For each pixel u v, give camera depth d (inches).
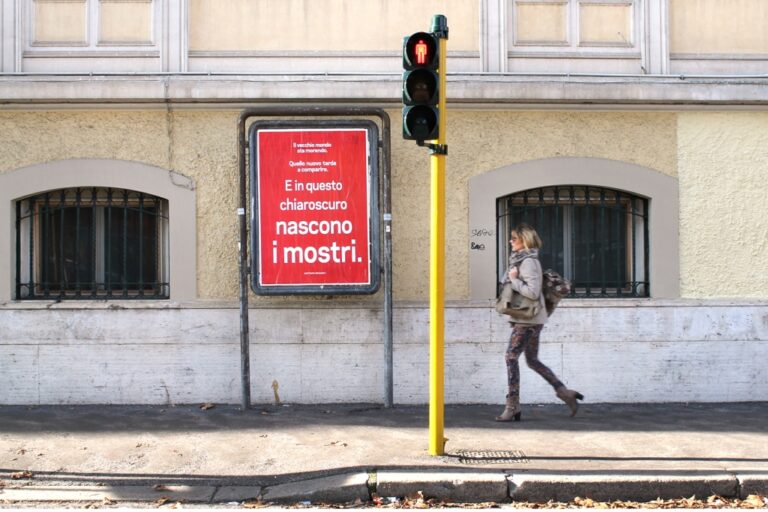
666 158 339.3
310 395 332.2
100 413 316.2
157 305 330.0
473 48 342.0
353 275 325.1
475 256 334.3
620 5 345.1
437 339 254.5
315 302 332.5
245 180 322.0
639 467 243.4
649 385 335.6
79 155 331.0
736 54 347.6
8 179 330.0
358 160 324.5
